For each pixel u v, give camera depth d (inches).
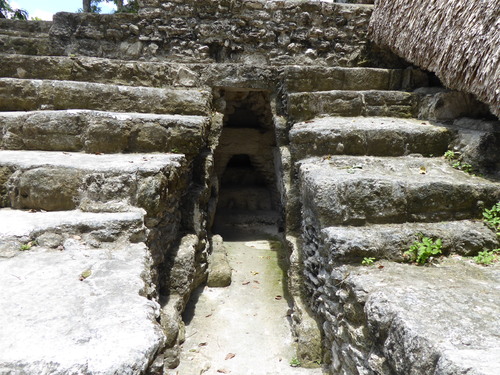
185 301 129.0
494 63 102.7
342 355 90.7
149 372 54.4
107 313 56.1
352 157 127.9
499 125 122.1
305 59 186.2
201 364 109.0
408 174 115.9
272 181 266.2
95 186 94.7
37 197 95.8
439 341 55.0
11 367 43.8
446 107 144.4
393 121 149.9
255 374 106.1
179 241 133.5
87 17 178.2
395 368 62.1
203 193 152.2
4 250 74.9
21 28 222.5
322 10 184.4
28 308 56.5
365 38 188.4
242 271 169.9
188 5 179.0
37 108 144.9
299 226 143.3
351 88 171.5
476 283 77.5
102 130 124.8
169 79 171.6
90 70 164.7
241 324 129.5
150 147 129.2
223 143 249.4
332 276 92.0
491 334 57.1
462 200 103.4
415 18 144.6
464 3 115.5
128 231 84.7
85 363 44.8
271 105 179.2
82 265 72.5
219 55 184.2
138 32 179.3
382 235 93.1
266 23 182.9
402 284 76.6
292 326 125.3
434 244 91.1
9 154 115.1
